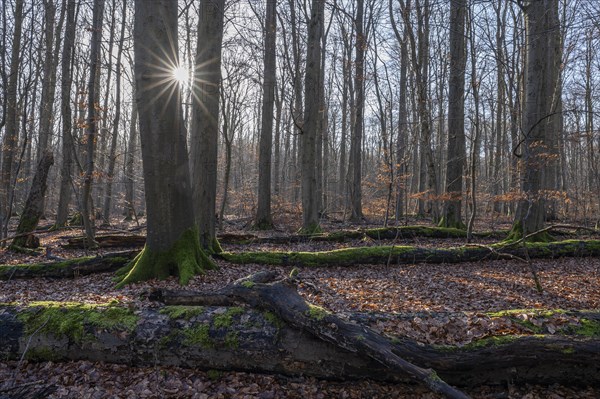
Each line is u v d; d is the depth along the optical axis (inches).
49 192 1037.2
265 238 475.8
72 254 386.9
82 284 271.0
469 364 137.9
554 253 374.3
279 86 887.1
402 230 503.2
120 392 140.4
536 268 338.6
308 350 146.4
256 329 150.4
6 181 550.9
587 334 145.6
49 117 700.7
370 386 146.2
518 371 142.1
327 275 314.7
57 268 291.3
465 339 146.1
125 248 417.1
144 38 248.5
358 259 349.4
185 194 275.7
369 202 1011.9
